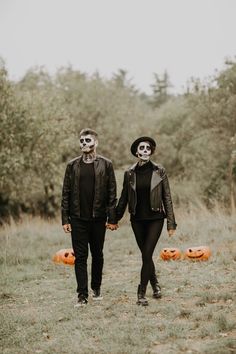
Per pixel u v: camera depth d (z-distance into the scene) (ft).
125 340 16.06
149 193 20.52
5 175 61.41
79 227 20.81
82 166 20.95
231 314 18.40
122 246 36.19
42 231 45.50
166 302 20.80
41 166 67.10
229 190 64.75
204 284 23.38
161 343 15.96
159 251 33.55
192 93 66.90
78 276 20.81
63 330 17.66
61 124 68.23
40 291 23.94
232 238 34.60
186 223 41.78
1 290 24.38
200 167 71.61
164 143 89.20
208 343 15.57
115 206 21.27
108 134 92.63
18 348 16.10
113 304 20.59
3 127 60.70
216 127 66.13
